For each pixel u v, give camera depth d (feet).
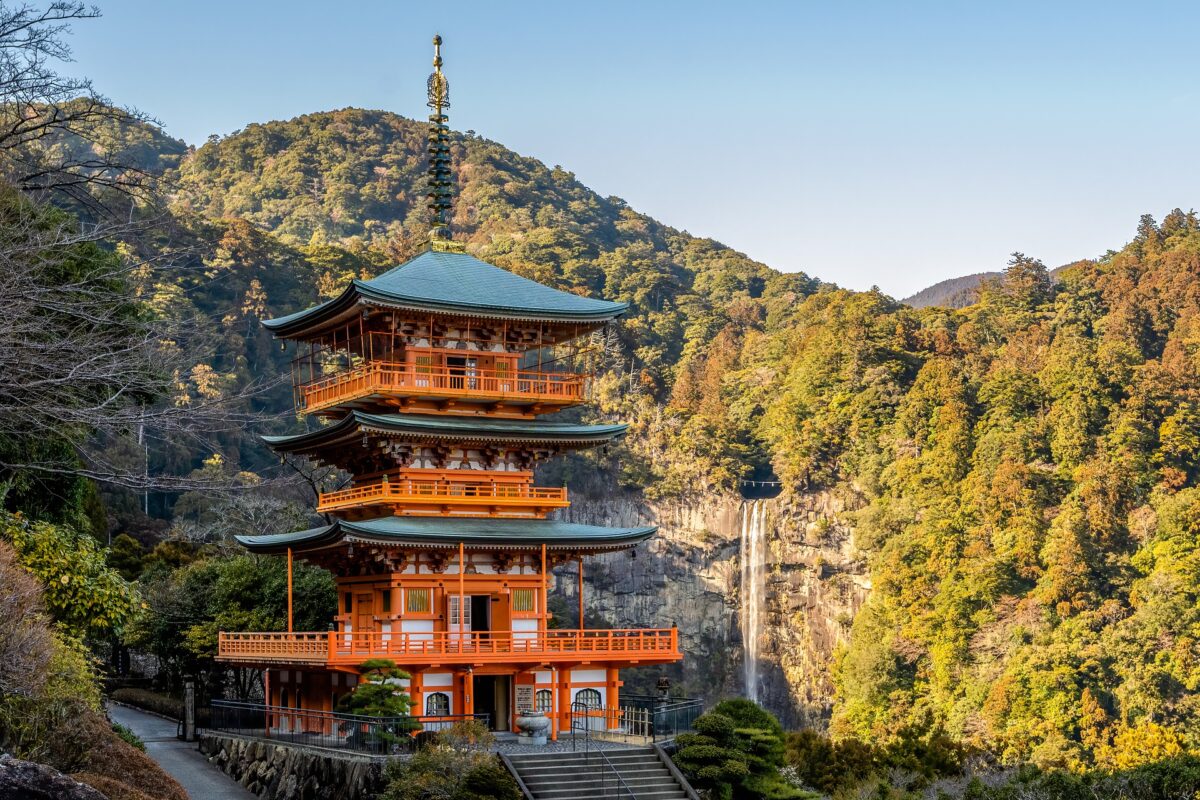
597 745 199.31
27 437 154.51
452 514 223.51
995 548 613.11
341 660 200.03
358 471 237.25
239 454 627.46
